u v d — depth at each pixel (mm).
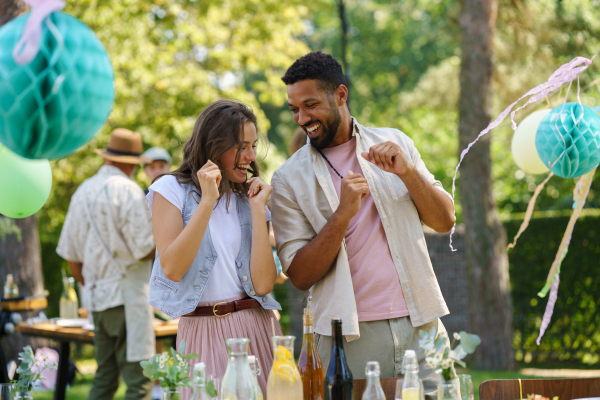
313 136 2018
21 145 1131
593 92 6949
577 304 7184
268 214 2094
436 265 7543
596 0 7539
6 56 1070
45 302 4016
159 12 9211
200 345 1872
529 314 7449
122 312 3443
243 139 1948
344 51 6883
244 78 17281
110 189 3482
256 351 1894
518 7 7094
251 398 1428
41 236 8898
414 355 1425
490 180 6676
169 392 1421
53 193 9297
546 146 1822
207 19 9484
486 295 6598
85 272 3549
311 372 1628
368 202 2006
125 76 9000
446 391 1375
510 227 7617
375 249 1966
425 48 17688
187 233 1789
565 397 1793
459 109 6762
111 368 3592
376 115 17969
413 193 1935
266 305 1957
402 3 17828
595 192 8539
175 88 9258
